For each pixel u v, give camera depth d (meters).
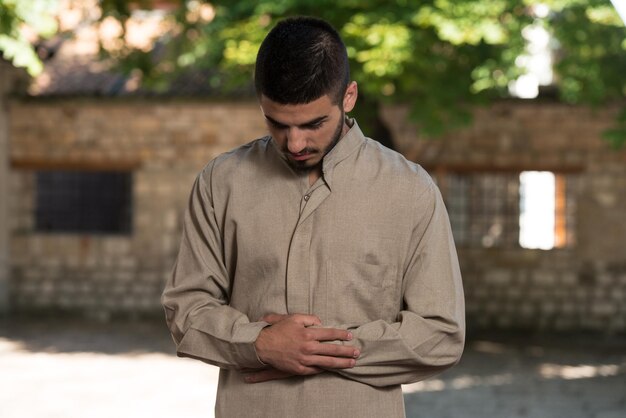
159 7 17.70
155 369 11.02
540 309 15.45
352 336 2.41
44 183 17.12
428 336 2.44
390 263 2.48
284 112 2.30
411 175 2.52
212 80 14.18
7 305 16.22
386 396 2.50
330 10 11.82
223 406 2.55
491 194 16.12
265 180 2.52
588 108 15.38
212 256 2.58
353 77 11.63
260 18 12.32
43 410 8.45
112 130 16.08
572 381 10.59
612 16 11.98
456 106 12.82
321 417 2.45
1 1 10.49
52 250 16.30
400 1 11.77
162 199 16.08
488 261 15.55
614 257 15.38
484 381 10.49
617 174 15.35
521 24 12.40
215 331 2.46
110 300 16.17
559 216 16.27
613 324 15.35
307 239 2.46
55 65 16.97
